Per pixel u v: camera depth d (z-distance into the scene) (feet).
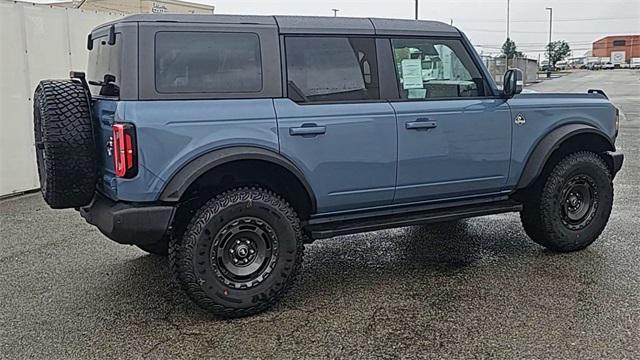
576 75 167.84
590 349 9.73
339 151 12.01
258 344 10.30
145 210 10.51
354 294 12.58
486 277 13.35
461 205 14.12
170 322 11.33
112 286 13.32
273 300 11.71
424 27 13.16
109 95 11.10
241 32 11.27
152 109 10.43
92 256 15.61
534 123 14.33
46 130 10.91
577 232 14.89
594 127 14.99
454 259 14.82
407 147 12.73
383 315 11.41
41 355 10.02
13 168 24.14
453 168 13.43
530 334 10.34
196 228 10.95
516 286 12.70
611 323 10.69
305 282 13.42
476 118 13.48
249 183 11.80
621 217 18.38
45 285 13.43
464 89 13.67
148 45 10.53
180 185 10.52
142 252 15.89
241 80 11.24
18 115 24.21
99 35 12.27
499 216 19.34
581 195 15.06
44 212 21.02
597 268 13.73
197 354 9.98
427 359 9.55
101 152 11.32
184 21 10.87
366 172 12.40
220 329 10.98
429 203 13.67
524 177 14.33
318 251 15.80
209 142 10.79
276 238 11.62
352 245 16.30
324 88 11.98
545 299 11.91
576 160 14.75
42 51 25.09
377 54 12.55
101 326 11.18
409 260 14.84
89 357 9.92
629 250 15.03
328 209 12.41
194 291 11.06
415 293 12.51
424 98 13.10
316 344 10.23
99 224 11.06
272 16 11.84
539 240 15.11
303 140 11.61
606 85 103.55
